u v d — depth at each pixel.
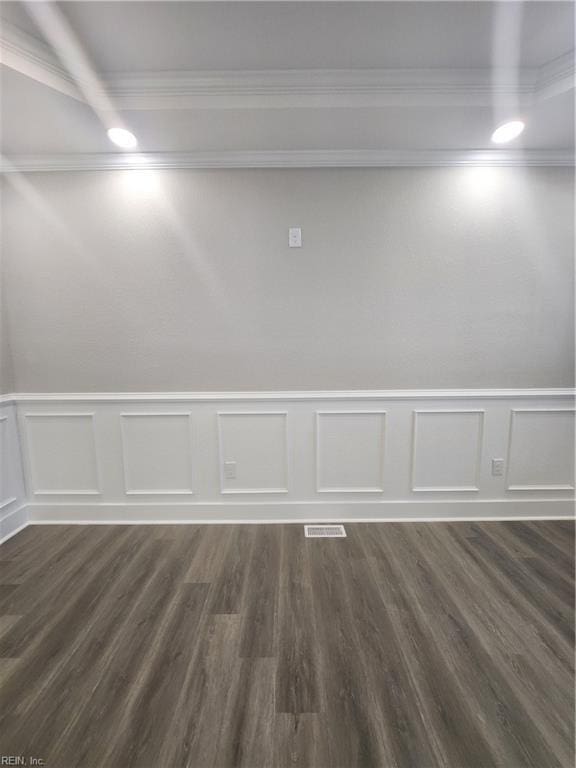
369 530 2.28
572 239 2.19
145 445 2.36
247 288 2.22
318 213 2.15
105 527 2.34
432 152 2.08
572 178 2.13
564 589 1.74
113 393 2.31
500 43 1.48
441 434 2.34
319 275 2.21
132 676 1.31
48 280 2.22
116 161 2.10
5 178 2.14
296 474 2.37
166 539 2.20
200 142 1.97
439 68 1.60
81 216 2.16
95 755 1.08
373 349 2.27
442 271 2.21
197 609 1.63
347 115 1.75
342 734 1.12
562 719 1.16
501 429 2.34
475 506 2.39
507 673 1.31
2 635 1.50
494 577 1.83
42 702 1.23
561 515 2.39
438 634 1.48
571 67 1.54
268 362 2.28
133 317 2.25
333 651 1.40
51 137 1.90
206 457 2.36
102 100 1.64
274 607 1.63
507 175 2.13
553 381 2.31
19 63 1.40
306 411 2.32
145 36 1.42
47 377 2.30
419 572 1.87
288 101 1.67
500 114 1.75
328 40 1.45
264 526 2.33
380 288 2.22
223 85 1.63
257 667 1.34
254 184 2.13
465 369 2.29
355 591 1.73
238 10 1.31
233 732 1.13
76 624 1.55
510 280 2.22
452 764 1.05
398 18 1.35
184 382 2.30
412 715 1.17
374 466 2.37
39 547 2.13
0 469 2.22
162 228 2.17
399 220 2.16
